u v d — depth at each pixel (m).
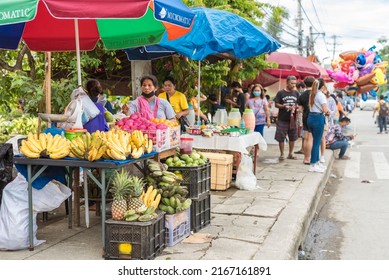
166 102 7.01
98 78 11.80
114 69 11.27
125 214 4.81
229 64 13.05
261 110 12.19
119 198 4.86
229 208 7.22
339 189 10.30
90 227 6.09
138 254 4.77
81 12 4.61
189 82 11.13
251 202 7.63
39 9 6.93
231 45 7.34
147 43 7.51
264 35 8.00
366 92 22.72
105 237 4.89
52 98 8.78
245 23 7.98
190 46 7.36
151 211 4.91
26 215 5.16
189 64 10.86
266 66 13.76
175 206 5.32
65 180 5.89
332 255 6.11
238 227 6.20
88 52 9.95
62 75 10.71
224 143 8.56
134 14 4.62
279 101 12.30
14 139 6.50
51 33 7.67
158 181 5.48
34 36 7.66
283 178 9.83
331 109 14.63
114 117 8.33
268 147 15.37
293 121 12.27
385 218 7.91
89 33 7.88
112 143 4.90
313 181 9.52
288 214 6.89
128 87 11.85
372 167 13.16
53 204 5.29
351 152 16.52
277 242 5.57
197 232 5.96
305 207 7.34
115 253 4.82
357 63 21.56
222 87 13.80
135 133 5.30
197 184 5.91
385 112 24.91
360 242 6.66
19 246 5.16
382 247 6.43
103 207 4.92
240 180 8.67
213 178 8.52
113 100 12.33
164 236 5.29
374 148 17.81
